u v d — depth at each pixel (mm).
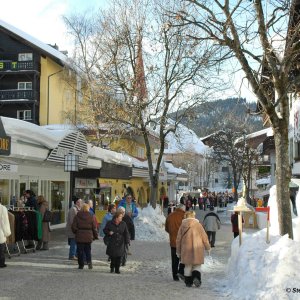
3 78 50344
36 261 13664
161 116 25734
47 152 18531
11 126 15469
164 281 11023
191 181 98250
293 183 21359
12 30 48281
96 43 27312
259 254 9570
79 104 35219
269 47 10844
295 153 25859
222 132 59156
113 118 26344
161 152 26188
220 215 46500
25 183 21688
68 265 13102
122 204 17984
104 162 27250
